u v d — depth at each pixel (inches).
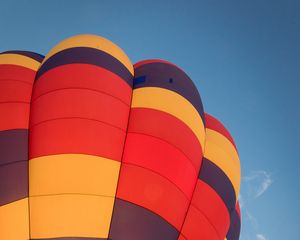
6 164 321.7
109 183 319.6
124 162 331.6
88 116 334.3
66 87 346.6
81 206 307.4
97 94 346.3
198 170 364.8
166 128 350.6
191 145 357.4
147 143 340.2
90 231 303.1
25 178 319.9
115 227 308.2
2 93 355.3
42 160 320.2
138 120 350.3
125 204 316.8
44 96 346.6
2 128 337.7
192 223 339.9
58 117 333.4
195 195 352.5
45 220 304.5
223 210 363.3
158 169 333.4
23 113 348.2
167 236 319.6
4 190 311.9
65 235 300.5
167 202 327.0
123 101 357.4
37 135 331.0
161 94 372.2
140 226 312.3
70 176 313.9
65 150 321.4
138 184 324.8
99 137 329.1
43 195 310.5
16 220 306.0
